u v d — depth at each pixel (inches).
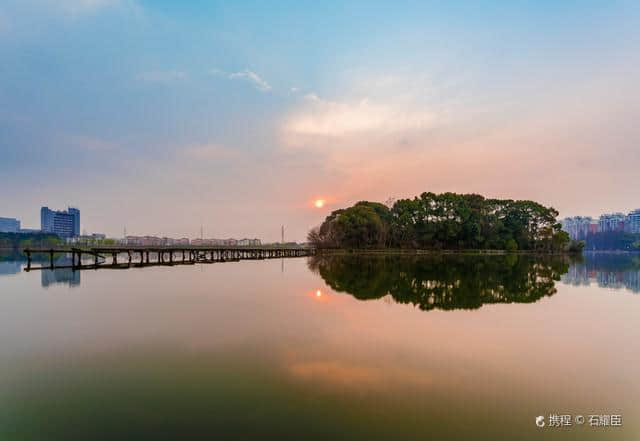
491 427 257.3
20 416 271.3
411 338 463.8
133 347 424.8
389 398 298.2
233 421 262.8
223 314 595.8
